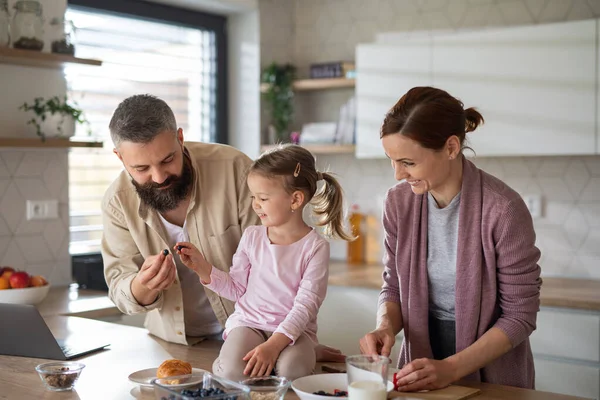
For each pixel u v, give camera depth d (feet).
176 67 13.16
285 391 4.83
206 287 6.45
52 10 10.50
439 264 6.06
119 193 6.75
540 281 5.81
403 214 6.21
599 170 11.14
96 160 11.82
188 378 4.96
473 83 11.16
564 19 11.36
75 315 8.82
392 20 13.15
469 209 5.77
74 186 11.52
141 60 12.53
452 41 11.32
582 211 11.31
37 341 6.25
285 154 5.79
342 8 13.75
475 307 5.77
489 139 11.05
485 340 5.51
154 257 6.08
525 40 10.62
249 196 6.80
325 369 5.78
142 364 6.01
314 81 13.30
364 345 5.51
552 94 10.41
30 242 10.49
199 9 13.25
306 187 5.80
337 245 13.88
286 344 5.43
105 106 11.94
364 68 12.28
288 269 5.79
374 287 10.91
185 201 6.71
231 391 4.53
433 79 11.56
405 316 6.26
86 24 11.71
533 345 9.88
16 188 10.30
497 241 5.67
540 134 10.56
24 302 9.04
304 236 5.87
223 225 6.75
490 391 5.30
